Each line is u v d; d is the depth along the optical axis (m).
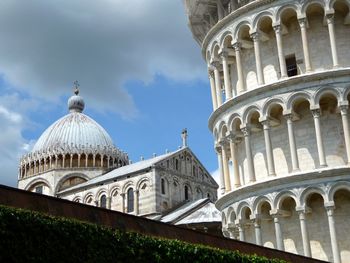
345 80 46.06
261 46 51.25
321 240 44.78
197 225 80.25
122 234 24.27
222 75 57.44
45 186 113.19
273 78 49.94
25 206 23.31
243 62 52.47
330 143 46.66
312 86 46.44
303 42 47.75
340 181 43.97
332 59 47.69
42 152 115.06
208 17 58.69
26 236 20.69
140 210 94.06
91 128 120.00
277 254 35.38
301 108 47.94
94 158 113.50
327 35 49.09
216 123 53.03
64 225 22.09
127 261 23.92
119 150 118.19
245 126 48.88
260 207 46.81
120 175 98.50
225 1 55.31
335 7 49.03
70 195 105.06
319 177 44.34
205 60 57.56
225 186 51.34
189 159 103.31
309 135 47.16
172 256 26.02
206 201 91.06
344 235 44.34
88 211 25.67
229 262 29.08
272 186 45.91
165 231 29.12
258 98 48.31
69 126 119.19
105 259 23.03
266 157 48.16
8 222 20.34
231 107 50.47
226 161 51.81
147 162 102.81
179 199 97.69
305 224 44.38
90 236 22.83
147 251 25.00
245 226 49.16
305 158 46.81
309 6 48.56
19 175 117.44
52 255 21.27
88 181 107.38
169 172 97.25
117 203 97.94
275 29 48.84
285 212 45.94
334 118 47.22
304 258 37.19
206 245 30.69
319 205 45.50
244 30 51.41
